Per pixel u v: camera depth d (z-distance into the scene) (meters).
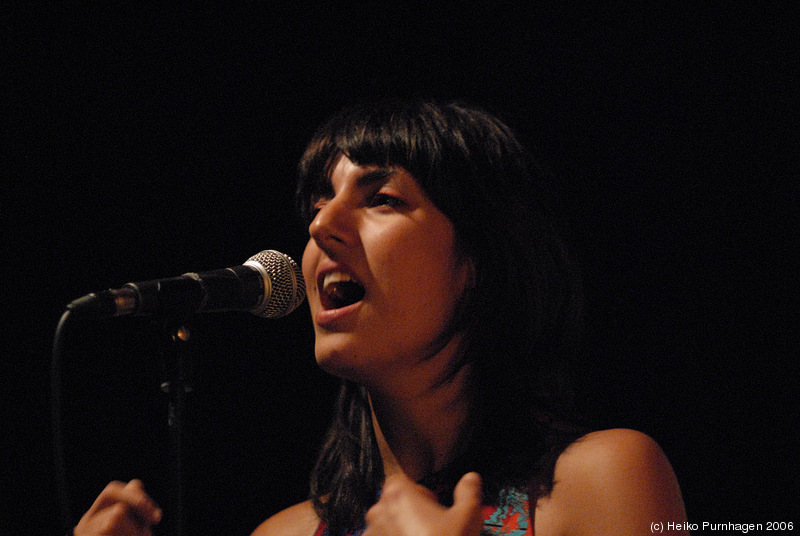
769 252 7.73
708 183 7.93
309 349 8.19
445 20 8.45
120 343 8.02
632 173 8.09
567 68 8.26
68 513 3.32
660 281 7.96
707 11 7.94
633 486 3.39
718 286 7.84
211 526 7.67
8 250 7.86
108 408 7.85
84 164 8.23
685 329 7.84
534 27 8.33
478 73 8.34
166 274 8.32
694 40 7.98
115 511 3.41
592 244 8.04
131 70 8.45
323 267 3.88
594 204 8.09
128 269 8.21
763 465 7.50
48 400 7.72
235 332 8.17
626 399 7.77
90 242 8.13
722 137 7.91
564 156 8.16
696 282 7.89
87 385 7.83
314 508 4.39
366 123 4.20
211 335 8.09
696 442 7.66
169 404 3.60
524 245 4.21
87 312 3.44
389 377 3.88
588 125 8.18
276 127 8.59
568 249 4.59
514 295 4.12
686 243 7.95
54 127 8.17
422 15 8.50
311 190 4.45
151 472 7.87
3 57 8.05
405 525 2.79
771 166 7.75
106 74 8.38
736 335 7.74
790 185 7.69
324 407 8.04
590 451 3.59
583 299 4.59
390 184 3.97
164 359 3.64
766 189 7.76
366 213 3.94
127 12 8.45
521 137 7.74
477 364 4.07
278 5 8.71
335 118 4.53
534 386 4.18
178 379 3.62
